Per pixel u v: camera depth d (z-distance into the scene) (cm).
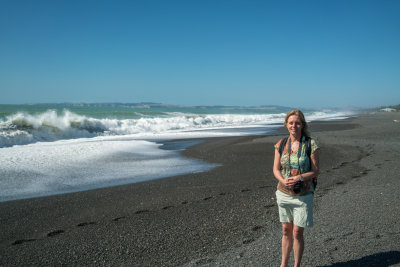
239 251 347
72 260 341
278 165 289
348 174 740
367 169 788
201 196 582
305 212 268
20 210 513
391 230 379
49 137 1501
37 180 704
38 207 529
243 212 485
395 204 483
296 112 276
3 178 704
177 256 343
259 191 611
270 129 2169
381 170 765
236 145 1266
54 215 490
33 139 1406
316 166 270
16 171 766
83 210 512
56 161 894
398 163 847
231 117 3472
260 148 1182
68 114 1853
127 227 433
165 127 2261
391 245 337
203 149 1183
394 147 1155
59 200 568
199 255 343
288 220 286
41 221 464
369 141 1321
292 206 277
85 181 709
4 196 589
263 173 788
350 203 502
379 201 503
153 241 384
